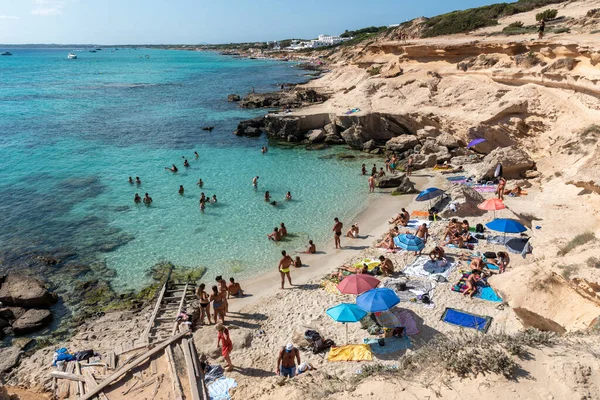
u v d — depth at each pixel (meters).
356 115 44.44
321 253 22.94
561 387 6.87
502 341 8.20
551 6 63.03
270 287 19.83
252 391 11.96
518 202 23.88
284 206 29.67
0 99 79.31
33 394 12.88
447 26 64.12
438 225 24.56
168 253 23.39
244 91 90.50
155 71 150.62
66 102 76.12
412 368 8.55
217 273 21.38
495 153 30.84
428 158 36.31
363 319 15.70
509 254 20.12
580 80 28.53
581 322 9.43
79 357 14.71
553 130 30.02
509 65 37.12
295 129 47.75
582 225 15.14
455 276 18.67
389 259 20.25
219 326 14.09
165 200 31.11
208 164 39.97
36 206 30.03
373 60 69.75
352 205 29.50
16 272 21.44
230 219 27.67
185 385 10.36
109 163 40.31
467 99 38.91
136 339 16.12
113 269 21.83
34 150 44.62
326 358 13.97
